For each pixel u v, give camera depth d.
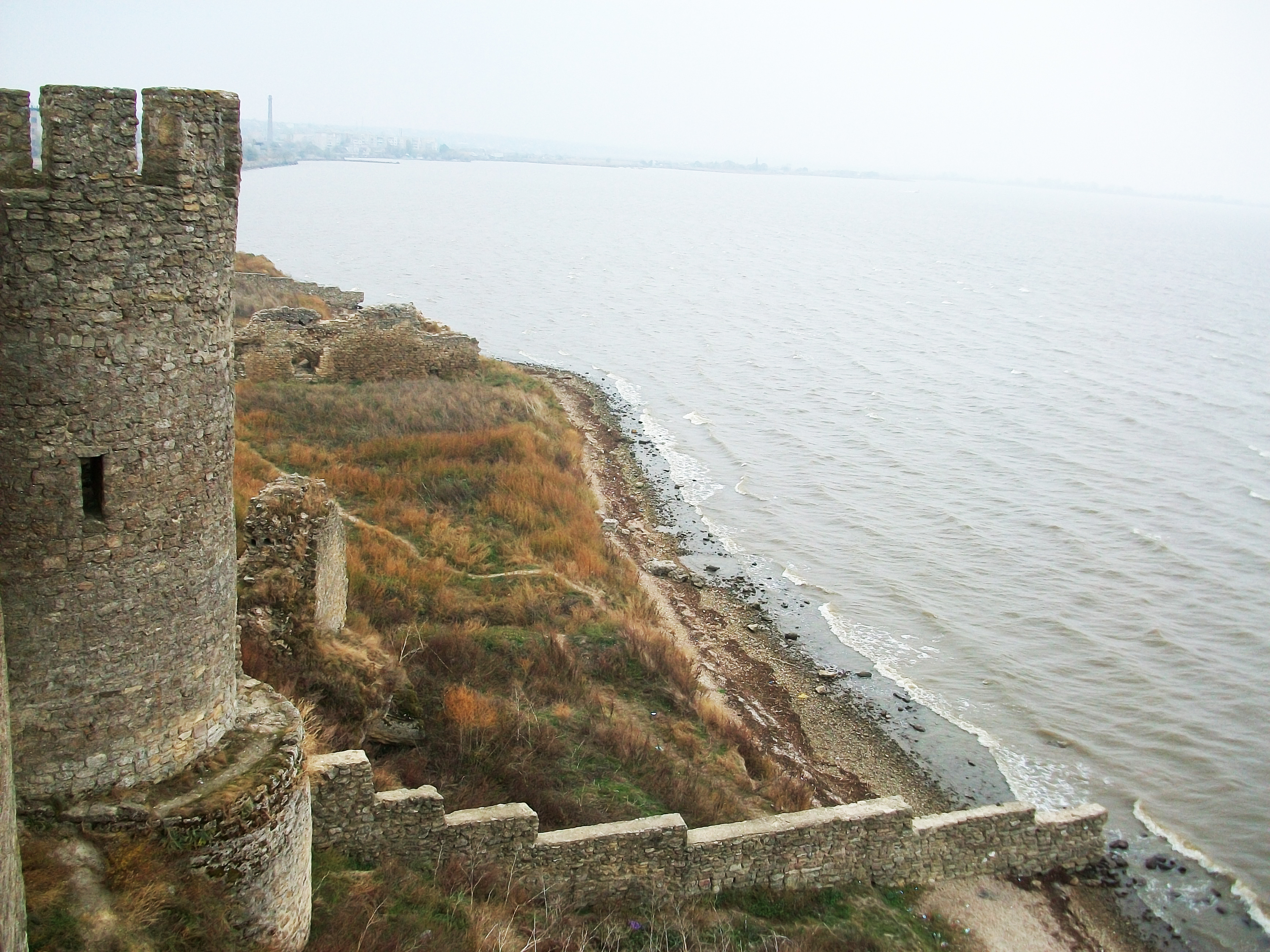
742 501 40.69
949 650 29.11
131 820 9.10
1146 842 20.95
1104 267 157.25
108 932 8.50
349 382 39.53
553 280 106.00
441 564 24.61
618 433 48.62
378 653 17.38
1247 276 157.50
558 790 16.23
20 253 8.02
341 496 28.00
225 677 10.14
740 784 18.95
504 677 19.98
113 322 8.46
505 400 40.91
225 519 9.79
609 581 28.14
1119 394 62.75
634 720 20.08
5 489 8.35
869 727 24.75
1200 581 34.38
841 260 145.38
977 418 55.59
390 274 102.38
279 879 10.02
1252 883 19.81
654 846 14.16
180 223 8.71
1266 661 29.08
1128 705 26.42
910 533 38.00
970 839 16.88
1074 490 43.59
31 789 8.90
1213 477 46.28
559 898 13.47
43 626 8.66
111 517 8.76
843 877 15.59
